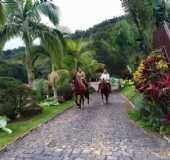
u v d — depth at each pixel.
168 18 28.06
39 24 27.64
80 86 22.94
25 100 18.86
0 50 27.81
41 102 26.48
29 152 10.53
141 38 30.62
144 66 15.37
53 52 27.92
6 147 11.23
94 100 30.53
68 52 36.50
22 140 12.40
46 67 36.44
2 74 41.19
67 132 13.77
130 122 15.83
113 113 19.52
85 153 10.21
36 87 29.62
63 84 29.84
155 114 14.16
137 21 27.86
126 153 10.07
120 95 37.66
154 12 27.70
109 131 13.70
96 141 11.84
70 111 21.59
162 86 13.97
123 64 60.53
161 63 15.19
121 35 40.38
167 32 23.47
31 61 28.61
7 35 27.20
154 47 27.50
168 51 23.14
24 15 27.53
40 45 29.12
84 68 40.97
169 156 9.66
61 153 10.30
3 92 17.91
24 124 16.12
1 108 17.62
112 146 11.01
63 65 32.81
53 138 12.60
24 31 27.39
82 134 13.23
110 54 61.16
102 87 25.86
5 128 14.13
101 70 51.00
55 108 23.14
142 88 14.63
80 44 39.00
